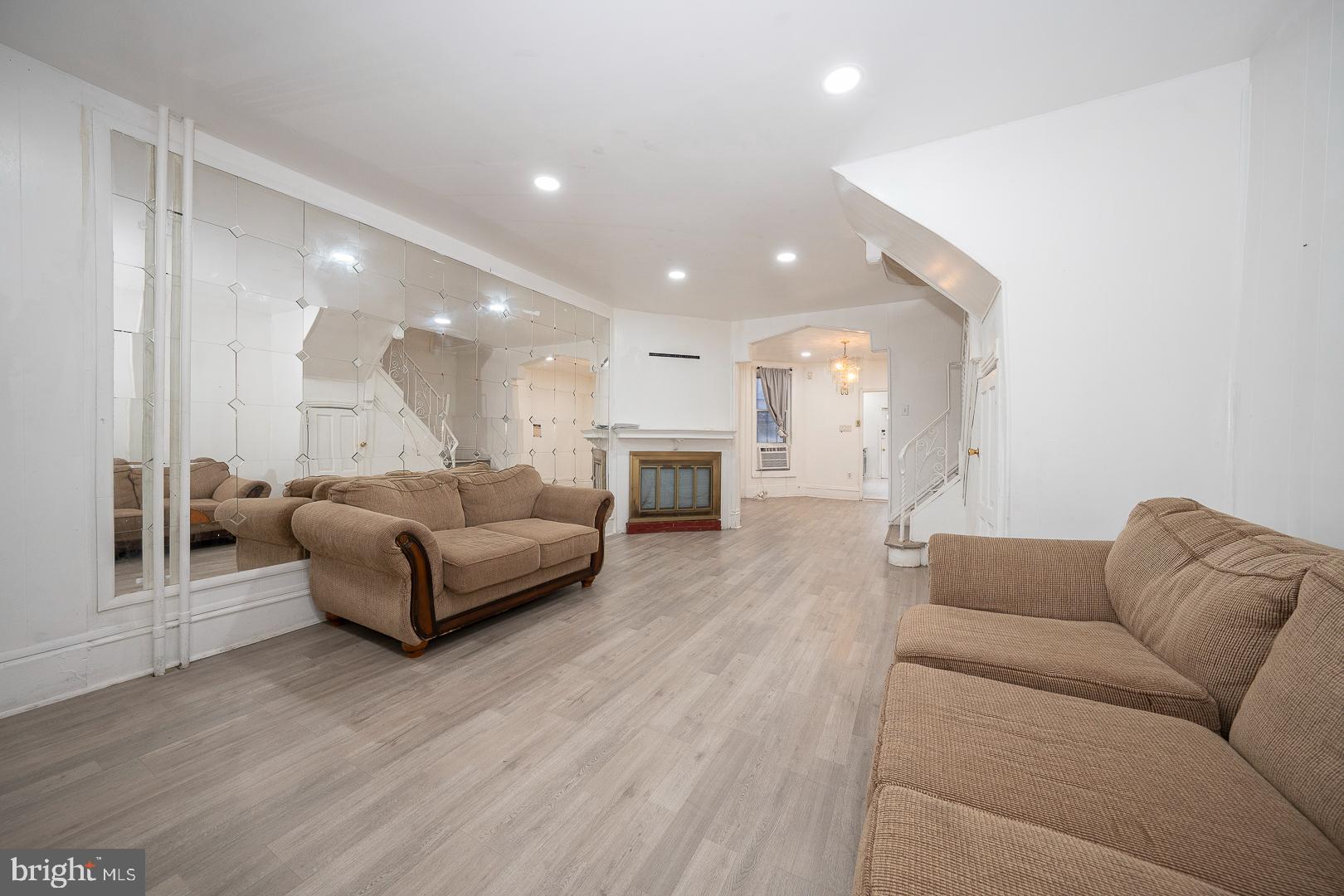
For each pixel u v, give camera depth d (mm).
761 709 1998
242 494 2584
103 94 2131
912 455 5746
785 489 9758
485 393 4066
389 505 2902
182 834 1337
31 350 1964
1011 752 964
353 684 2170
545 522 3564
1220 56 1954
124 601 2180
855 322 5973
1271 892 656
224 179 2520
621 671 2318
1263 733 904
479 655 2479
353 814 1421
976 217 2430
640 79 2068
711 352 6383
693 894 1179
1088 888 623
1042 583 1753
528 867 1250
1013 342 2354
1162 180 2115
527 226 3533
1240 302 1978
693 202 3170
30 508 1962
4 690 1896
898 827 741
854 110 2268
